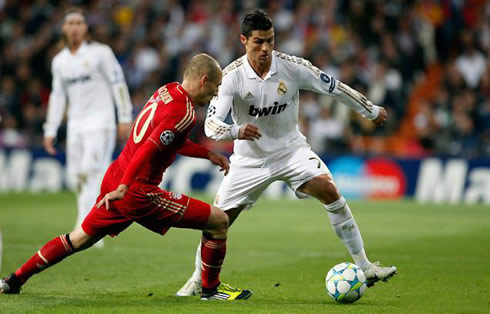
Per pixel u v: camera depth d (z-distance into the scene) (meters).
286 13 73.12
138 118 20.95
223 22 73.06
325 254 32.41
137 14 74.19
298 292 23.47
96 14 75.88
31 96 66.62
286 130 23.48
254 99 22.77
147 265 29.22
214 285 22.11
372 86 64.62
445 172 56.91
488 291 23.53
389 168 58.25
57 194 59.72
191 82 20.62
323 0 73.88
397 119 64.25
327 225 43.59
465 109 62.72
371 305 21.12
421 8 73.56
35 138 65.19
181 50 70.06
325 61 66.75
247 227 42.59
